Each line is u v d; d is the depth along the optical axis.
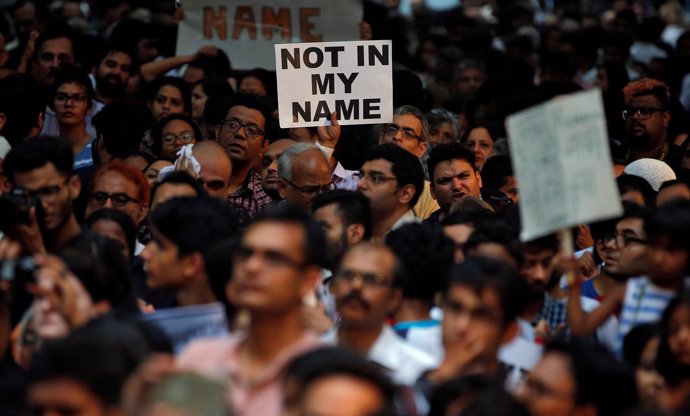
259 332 10.38
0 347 11.88
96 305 11.49
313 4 23.42
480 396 9.41
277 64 18.28
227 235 12.33
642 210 14.09
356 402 8.55
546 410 10.45
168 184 14.70
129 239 14.42
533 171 11.61
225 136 19.36
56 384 9.16
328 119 18.36
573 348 10.52
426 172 20.02
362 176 16.23
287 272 10.28
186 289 12.37
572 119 11.37
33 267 11.86
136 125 20.44
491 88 26.30
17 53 26.38
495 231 13.12
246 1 23.69
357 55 18.36
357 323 11.37
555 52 28.59
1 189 16.00
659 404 10.42
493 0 42.88
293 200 16.22
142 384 8.77
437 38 33.66
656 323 11.40
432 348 12.23
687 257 12.23
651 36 33.31
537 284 13.41
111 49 24.95
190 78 24.80
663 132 21.22
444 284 11.43
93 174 16.09
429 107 25.81
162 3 29.95
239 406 10.14
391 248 12.65
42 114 20.28
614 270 14.71
